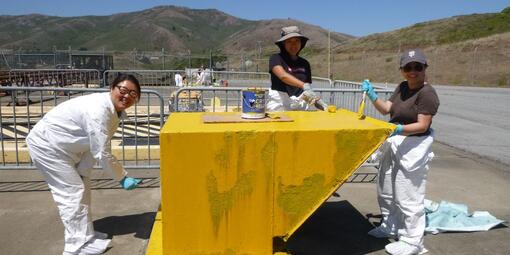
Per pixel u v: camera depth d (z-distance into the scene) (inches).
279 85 190.9
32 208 184.9
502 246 157.2
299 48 188.7
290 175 121.7
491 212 193.5
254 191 121.0
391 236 161.0
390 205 160.6
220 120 132.5
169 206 119.1
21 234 159.3
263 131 118.3
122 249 149.1
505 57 1621.6
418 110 142.0
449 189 225.0
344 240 160.2
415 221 147.2
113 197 201.3
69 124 137.4
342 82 362.6
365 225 173.9
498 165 277.1
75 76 789.9
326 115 151.6
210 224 121.3
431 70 1656.0
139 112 435.2
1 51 1213.1
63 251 145.9
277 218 124.0
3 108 479.2
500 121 483.5
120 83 139.0
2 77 622.8
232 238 123.0
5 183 218.7
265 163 119.9
